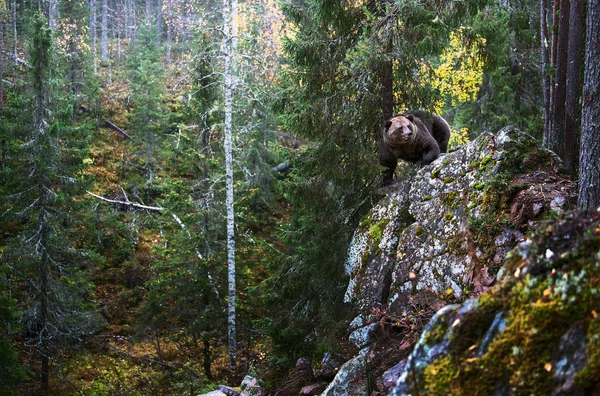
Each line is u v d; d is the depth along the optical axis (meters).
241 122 24.95
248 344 18.59
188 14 38.66
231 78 18.20
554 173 7.83
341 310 9.62
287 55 11.16
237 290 20.03
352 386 7.02
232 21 18.80
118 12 54.28
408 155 10.06
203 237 19.06
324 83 11.03
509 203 7.51
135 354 19.59
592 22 6.18
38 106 17.58
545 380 3.25
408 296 8.25
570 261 3.58
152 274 23.48
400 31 10.32
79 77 30.33
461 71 16.09
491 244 7.27
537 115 18.69
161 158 30.17
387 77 10.88
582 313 3.34
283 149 12.14
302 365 9.66
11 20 37.25
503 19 13.63
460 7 10.30
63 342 17.72
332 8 10.65
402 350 7.44
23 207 17.52
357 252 10.05
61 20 30.34
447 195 8.45
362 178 11.27
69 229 18.92
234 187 20.89
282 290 11.55
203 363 18.94
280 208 27.86
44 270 17.47
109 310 21.67
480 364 3.55
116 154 30.23
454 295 7.36
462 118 20.19
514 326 3.56
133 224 25.09
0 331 14.03
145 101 30.20
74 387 17.23
